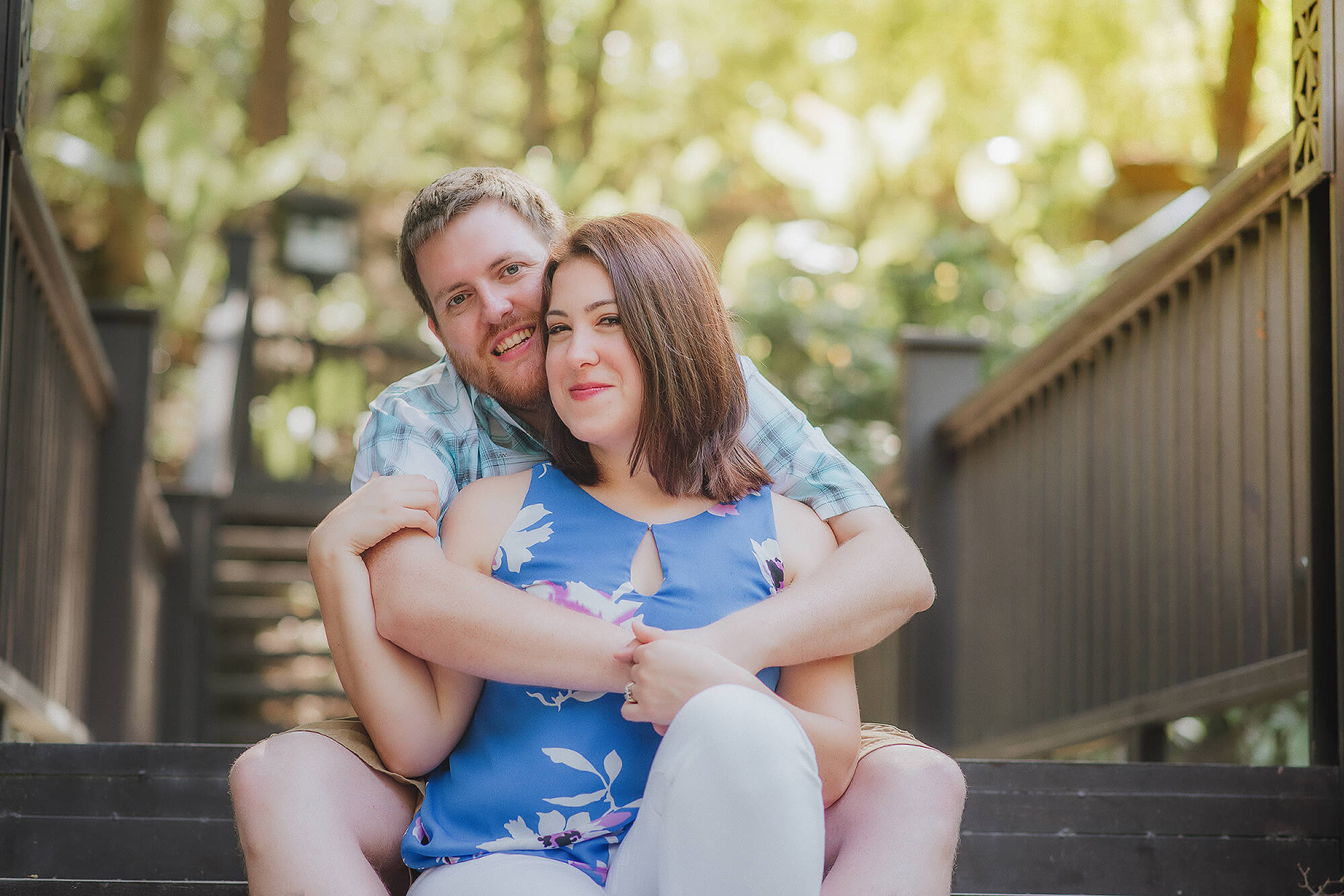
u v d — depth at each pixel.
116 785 1.72
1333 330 1.98
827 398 7.20
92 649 4.16
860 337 7.30
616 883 1.27
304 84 11.01
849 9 7.90
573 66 10.00
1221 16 6.36
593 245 1.44
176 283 9.02
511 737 1.36
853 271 7.57
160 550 5.16
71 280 3.13
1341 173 1.96
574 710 1.36
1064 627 3.47
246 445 7.62
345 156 10.86
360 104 11.07
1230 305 2.64
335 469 8.16
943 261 7.50
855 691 1.43
